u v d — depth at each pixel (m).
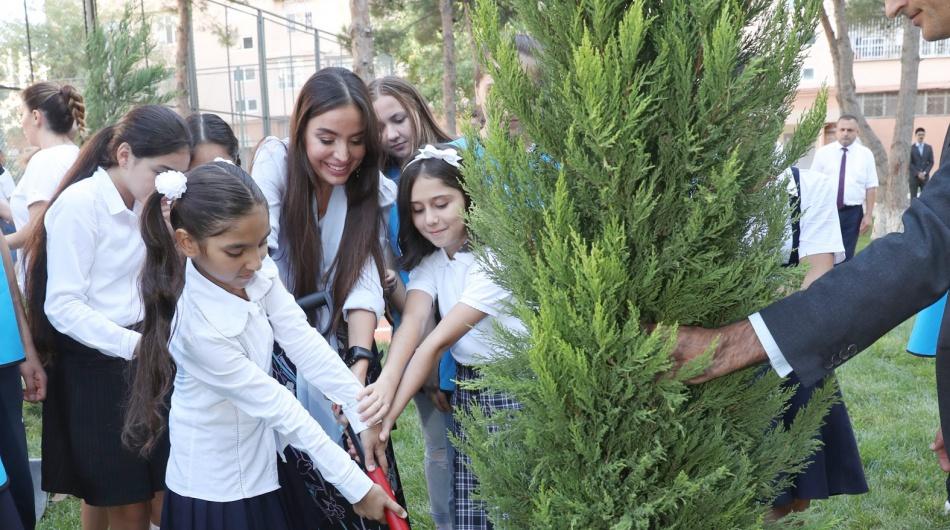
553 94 1.78
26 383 3.08
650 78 1.68
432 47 26.92
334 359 2.51
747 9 1.77
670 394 1.67
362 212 2.81
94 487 3.00
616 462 1.71
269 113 16.70
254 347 2.32
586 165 1.65
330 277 2.84
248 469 2.34
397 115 3.67
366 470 2.48
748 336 1.70
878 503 4.07
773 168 1.78
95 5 7.76
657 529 1.75
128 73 6.20
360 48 9.95
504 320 2.52
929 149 18.00
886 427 5.07
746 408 1.89
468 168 1.94
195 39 17.11
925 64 29.72
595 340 1.68
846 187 8.70
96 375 2.96
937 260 1.61
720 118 1.66
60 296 2.81
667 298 1.72
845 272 1.67
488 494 1.95
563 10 1.73
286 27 17.19
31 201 4.13
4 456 2.84
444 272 2.81
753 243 1.77
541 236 1.76
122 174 2.91
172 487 2.37
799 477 2.90
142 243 2.98
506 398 2.64
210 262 2.21
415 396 3.48
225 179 2.18
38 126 4.32
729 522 1.77
